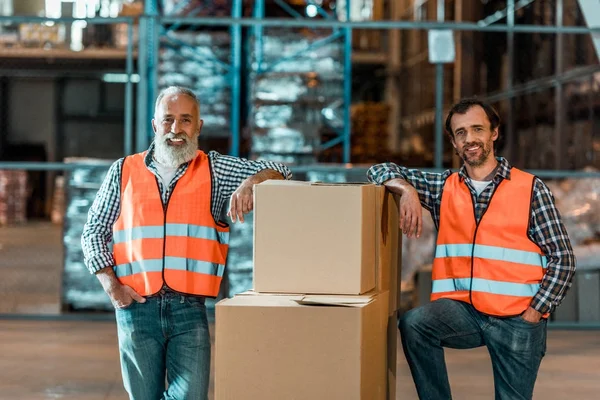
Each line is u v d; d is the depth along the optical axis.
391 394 4.51
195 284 4.28
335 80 11.66
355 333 3.71
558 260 4.27
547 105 15.45
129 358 4.30
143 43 9.63
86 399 6.55
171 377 4.28
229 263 9.75
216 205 4.39
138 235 4.29
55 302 11.00
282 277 3.96
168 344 4.30
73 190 9.88
